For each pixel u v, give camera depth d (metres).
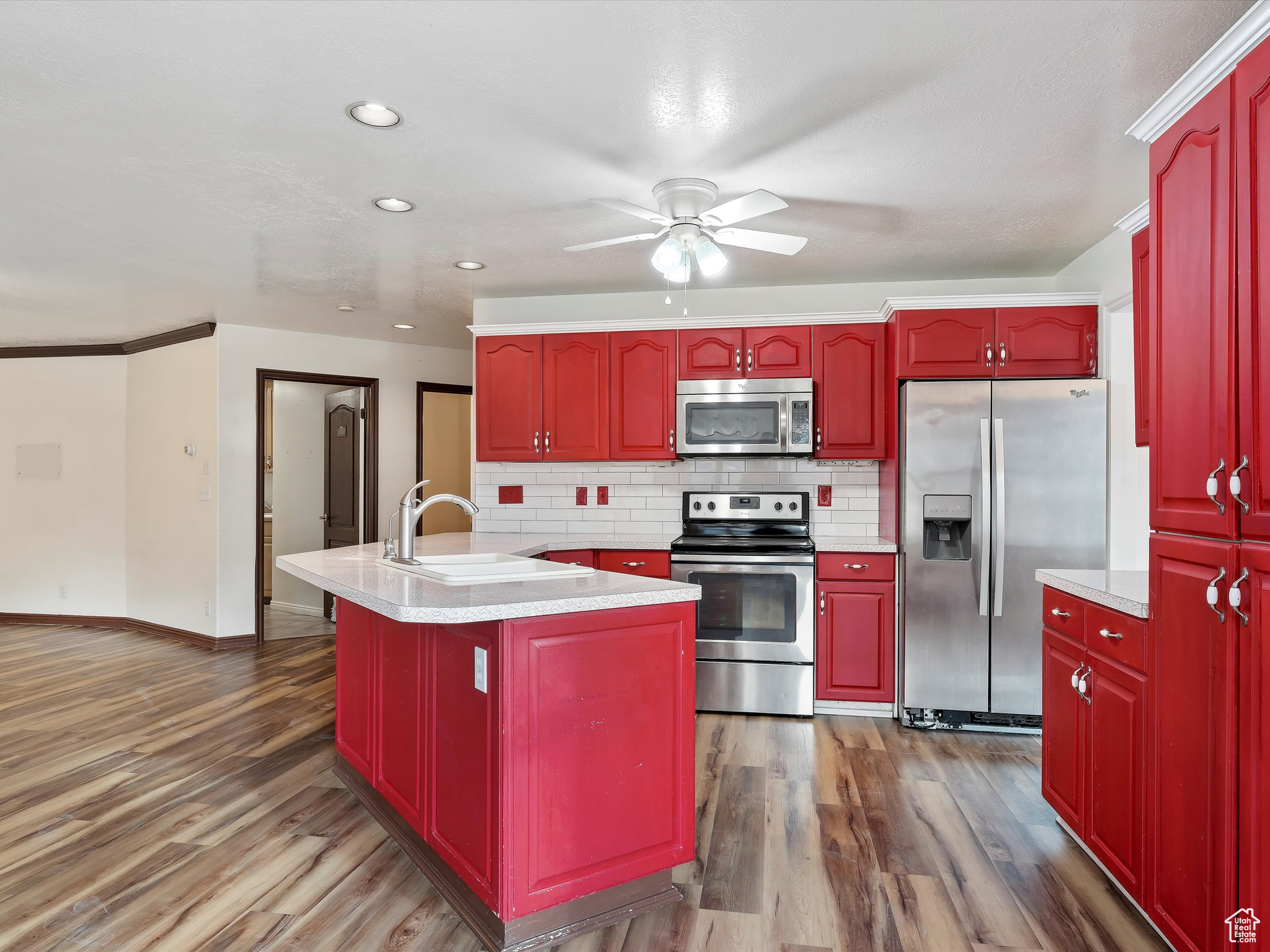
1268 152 1.51
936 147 2.57
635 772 2.13
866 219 3.28
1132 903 2.17
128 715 3.87
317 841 2.54
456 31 1.91
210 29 1.90
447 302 4.77
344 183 2.87
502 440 4.43
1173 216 1.86
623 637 2.11
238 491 5.38
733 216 2.66
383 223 3.30
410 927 2.05
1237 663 1.60
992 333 3.71
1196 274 1.76
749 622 3.92
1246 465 1.57
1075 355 3.65
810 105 2.29
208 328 5.30
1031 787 3.00
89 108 2.29
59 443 6.19
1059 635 2.56
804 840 2.55
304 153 2.60
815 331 4.10
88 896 2.20
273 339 5.50
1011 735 3.62
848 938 2.01
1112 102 2.28
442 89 2.19
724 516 4.38
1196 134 1.76
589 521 4.63
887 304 3.85
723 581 3.94
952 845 2.52
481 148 2.57
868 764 3.24
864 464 4.38
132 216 3.20
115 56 2.02
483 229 3.38
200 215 3.20
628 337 4.29
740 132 2.46
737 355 4.17
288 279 4.20
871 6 1.82
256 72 2.10
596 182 2.85
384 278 4.19
